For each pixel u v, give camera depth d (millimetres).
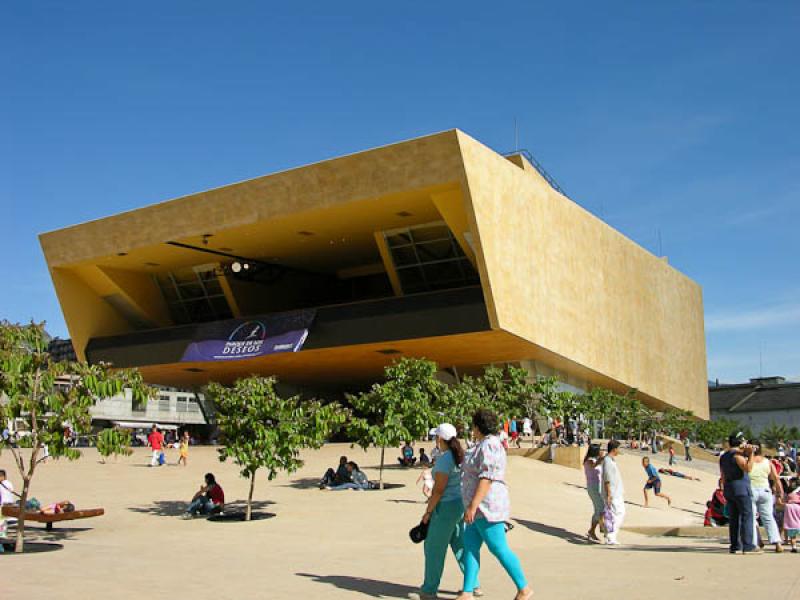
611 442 14586
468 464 7461
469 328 36281
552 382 33125
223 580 9016
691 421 53062
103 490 23797
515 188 37625
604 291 49000
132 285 47594
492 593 8148
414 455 30812
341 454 34219
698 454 49156
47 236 44531
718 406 98125
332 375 49625
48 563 10742
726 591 7855
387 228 39781
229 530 16141
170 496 22500
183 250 43125
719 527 16781
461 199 34688
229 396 18469
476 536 7598
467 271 40812
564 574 9438
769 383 100875
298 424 18719
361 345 39594
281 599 7656
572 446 30953
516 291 37125
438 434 7949
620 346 50906
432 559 7852
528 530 16188
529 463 29203
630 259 54125
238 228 38969
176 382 53281
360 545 13547
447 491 7867
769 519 12461
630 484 28375
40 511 16047
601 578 9000
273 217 37531
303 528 16203
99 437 13672
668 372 59906
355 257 46562
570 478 26688
